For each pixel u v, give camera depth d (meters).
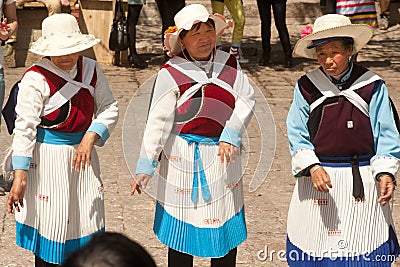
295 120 4.54
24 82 4.55
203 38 4.45
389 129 4.43
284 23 14.13
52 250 4.63
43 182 4.61
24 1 13.44
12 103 4.68
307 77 4.52
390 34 17.14
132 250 1.90
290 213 4.71
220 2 13.35
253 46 15.49
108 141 9.27
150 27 17.17
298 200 4.64
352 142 4.45
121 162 8.45
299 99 4.52
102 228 4.77
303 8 17.56
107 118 4.68
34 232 4.64
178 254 4.72
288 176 8.12
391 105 4.50
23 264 5.79
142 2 13.61
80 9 13.95
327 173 4.45
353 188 4.47
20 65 13.81
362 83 4.46
